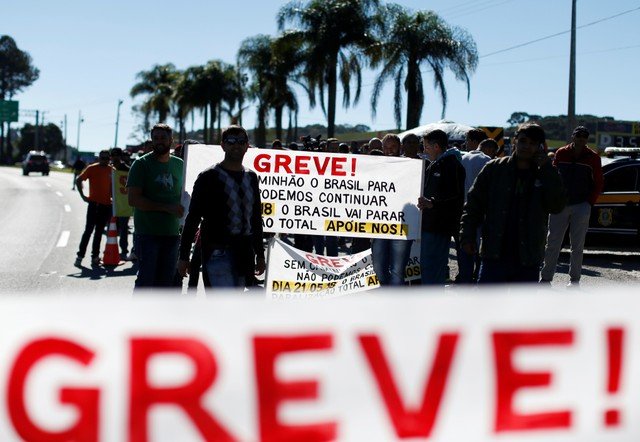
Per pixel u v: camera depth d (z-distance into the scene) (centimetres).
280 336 260
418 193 681
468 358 281
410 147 746
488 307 283
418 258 718
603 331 294
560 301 289
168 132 594
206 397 255
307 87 3428
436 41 2947
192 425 254
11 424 243
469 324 282
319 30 3134
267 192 670
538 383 285
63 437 246
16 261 1120
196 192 498
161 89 6475
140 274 600
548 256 871
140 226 598
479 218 512
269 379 260
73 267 1064
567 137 2508
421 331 274
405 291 276
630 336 293
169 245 604
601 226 1277
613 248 1355
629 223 1266
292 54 3234
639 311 293
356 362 269
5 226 1705
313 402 264
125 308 249
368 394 270
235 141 499
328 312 266
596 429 292
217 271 497
